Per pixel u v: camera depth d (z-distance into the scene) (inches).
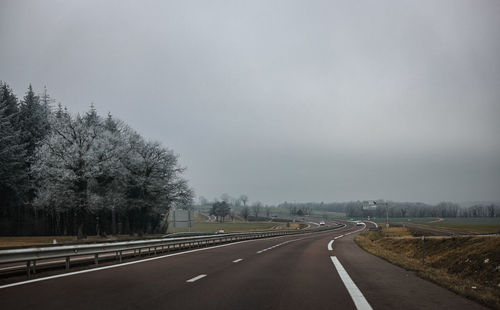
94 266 621.6
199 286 421.4
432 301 342.3
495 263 795.4
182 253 942.4
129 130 2461.9
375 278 500.4
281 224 6171.3
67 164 1852.9
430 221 6304.1
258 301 340.8
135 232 2460.6
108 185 2180.1
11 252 456.4
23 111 2401.6
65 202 1857.8
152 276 499.5
